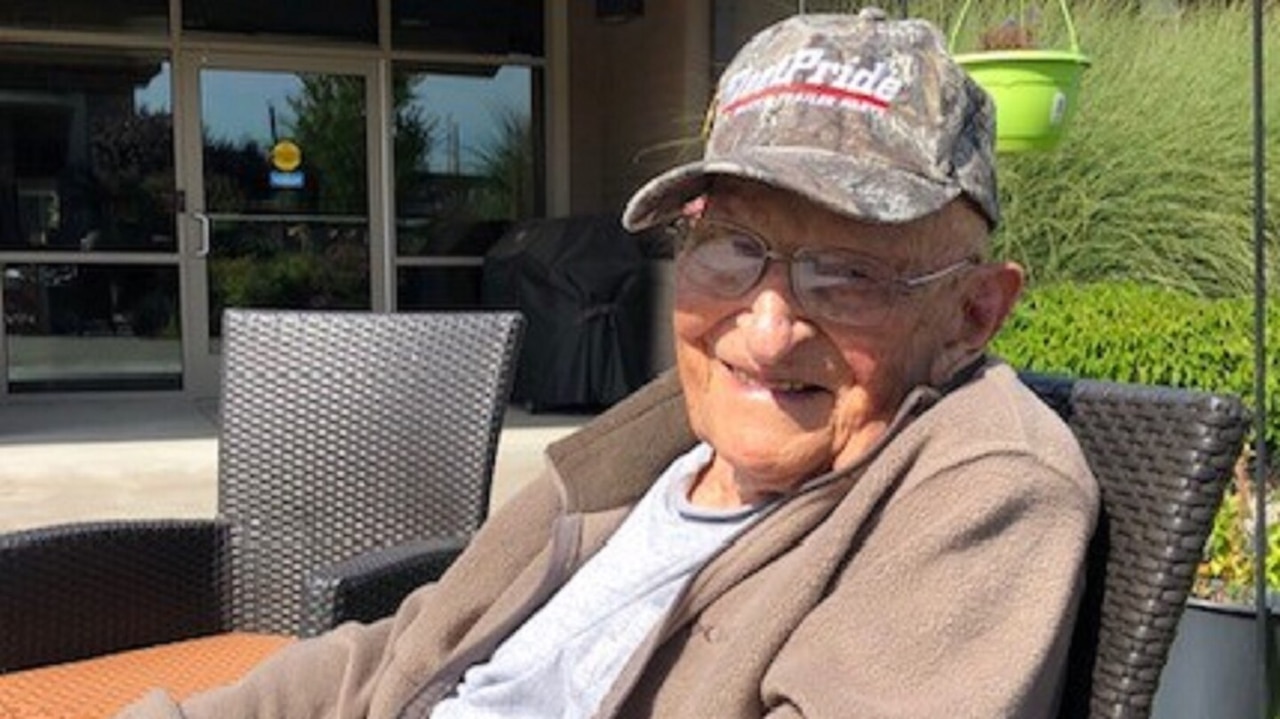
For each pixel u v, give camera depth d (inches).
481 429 97.3
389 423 98.8
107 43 289.3
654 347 266.8
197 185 297.9
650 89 297.3
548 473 65.1
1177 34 251.3
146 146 294.7
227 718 65.3
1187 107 229.5
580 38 321.7
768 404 52.4
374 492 98.6
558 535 62.8
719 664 47.0
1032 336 194.7
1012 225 218.8
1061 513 44.2
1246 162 223.6
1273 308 194.2
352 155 309.0
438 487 97.8
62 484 197.8
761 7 281.4
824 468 52.6
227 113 299.6
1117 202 222.7
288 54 301.6
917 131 49.0
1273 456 185.2
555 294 263.9
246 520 99.4
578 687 57.4
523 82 320.5
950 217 50.0
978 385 49.0
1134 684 47.0
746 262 51.8
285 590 99.1
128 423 251.3
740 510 56.4
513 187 322.3
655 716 51.5
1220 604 92.0
